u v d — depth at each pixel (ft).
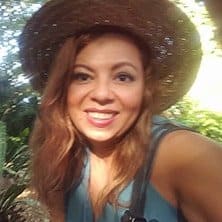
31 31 4.93
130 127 4.38
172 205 4.19
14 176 13.08
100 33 4.40
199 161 3.98
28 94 14.48
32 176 5.06
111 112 4.37
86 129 4.46
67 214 4.92
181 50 4.87
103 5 4.37
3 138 13.02
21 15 14.75
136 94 4.39
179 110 16.56
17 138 14.20
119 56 4.35
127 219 4.24
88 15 4.39
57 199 4.99
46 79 5.23
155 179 4.21
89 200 4.72
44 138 4.77
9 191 12.76
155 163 4.20
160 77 4.81
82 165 4.72
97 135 4.42
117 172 4.37
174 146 4.14
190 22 4.83
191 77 5.08
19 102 14.85
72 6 4.47
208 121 17.97
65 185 4.86
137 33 4.42
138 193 4.25
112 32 4.40
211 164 3.94
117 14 4.35
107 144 4.46
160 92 4.79
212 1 3.33
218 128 17.95
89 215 4.73
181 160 4.05
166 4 4.61
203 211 3.99
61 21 4.55
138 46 4.48
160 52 4.72
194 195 4.00
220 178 3.88
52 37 4.74
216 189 3.88
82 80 4.45
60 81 4.53
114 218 4.37
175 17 4.70
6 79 14.57
